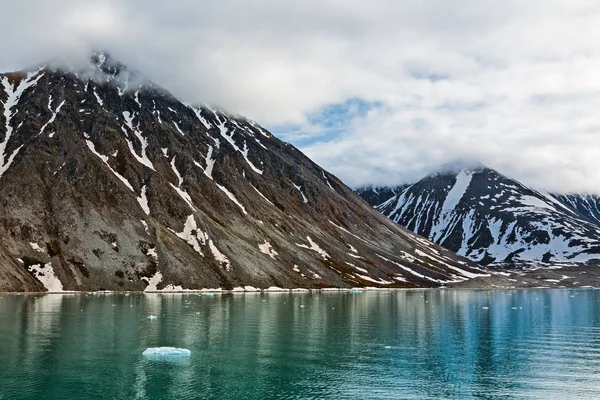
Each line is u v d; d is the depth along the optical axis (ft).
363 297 558.15
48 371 185.47
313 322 316.19
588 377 184.24
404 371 191.62
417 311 399.24
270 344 240.12
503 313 394.11
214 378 179.32
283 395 162.09
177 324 295.28
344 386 171.63
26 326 278.26
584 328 305.32
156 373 184.65
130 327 280.51
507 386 173.06
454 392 166.50
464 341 254.88
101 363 197.77
